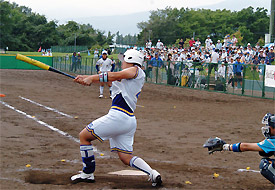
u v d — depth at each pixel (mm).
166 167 5445
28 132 7648
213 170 5340
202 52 23750
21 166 5188
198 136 7930
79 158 5801
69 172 4969
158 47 29969
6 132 7535
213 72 18766
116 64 25578
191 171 5250
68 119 9430
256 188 4473
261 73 16391
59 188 4230
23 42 83750
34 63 4324
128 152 4383
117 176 4859
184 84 20547
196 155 6246
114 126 4211
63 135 7539
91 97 15047
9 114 9828
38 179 4645
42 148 6367
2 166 5129
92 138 4344
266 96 16266
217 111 12250
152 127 8797
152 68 23047
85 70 30906
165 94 17391
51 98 14070
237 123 9867
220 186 4520
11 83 20281
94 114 10438
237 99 15984
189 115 11055
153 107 12648
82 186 4332
